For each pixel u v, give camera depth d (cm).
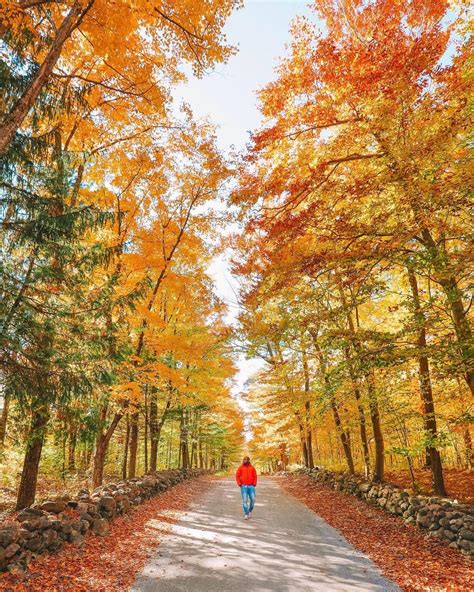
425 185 698
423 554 663
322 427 1678
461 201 696
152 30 796
